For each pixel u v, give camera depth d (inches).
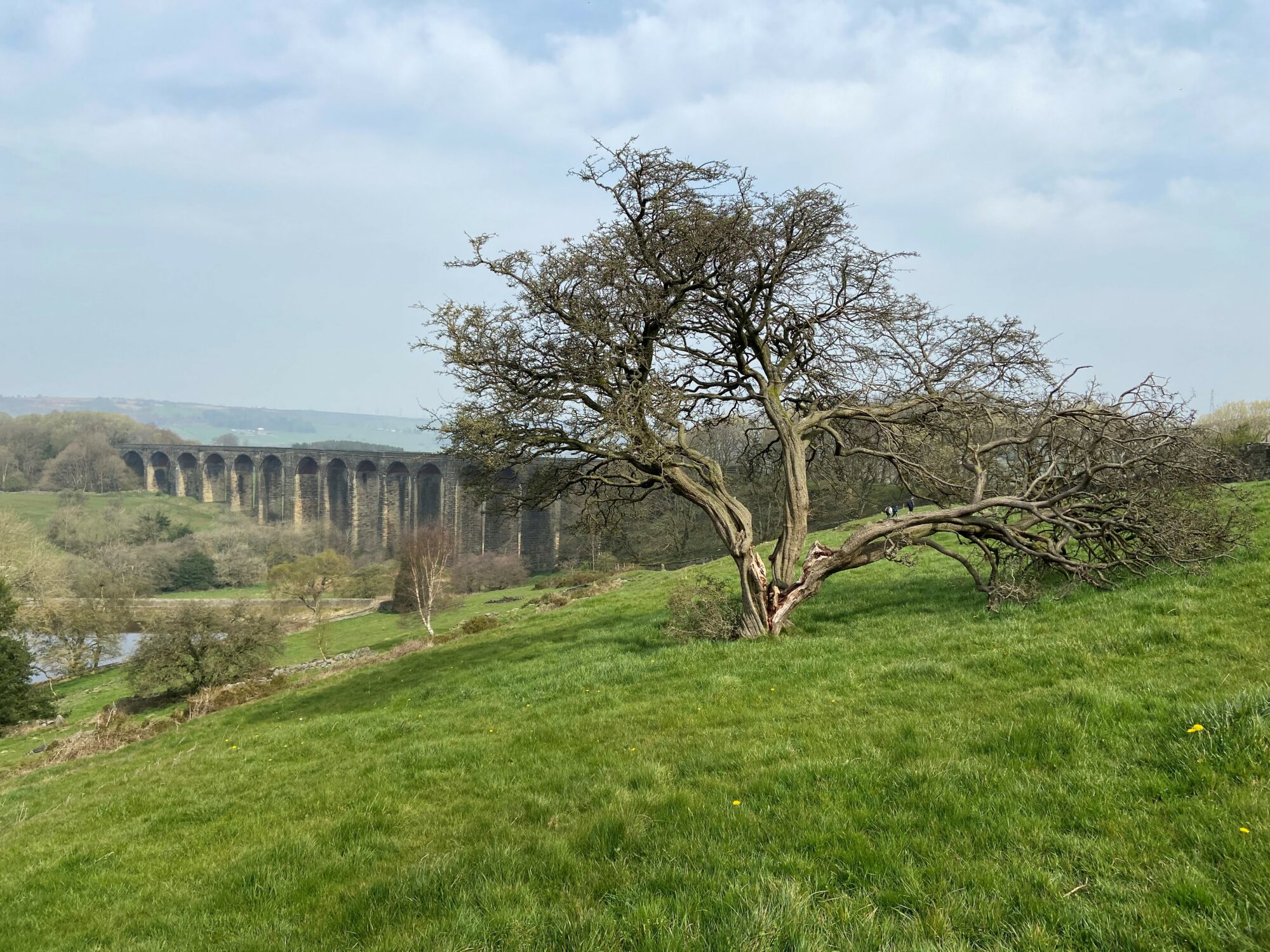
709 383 708.7
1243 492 778.8
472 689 611.8
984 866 187.8
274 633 1847.9
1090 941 156.3
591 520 785.6
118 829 386.6
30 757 1039.0
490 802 314.0
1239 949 144.9
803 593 591.2
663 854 216.4
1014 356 608.4
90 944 237.3
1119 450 565.6
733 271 615.5
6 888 311.1
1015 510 642.8
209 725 848.3
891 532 584.1
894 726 307.7
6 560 3048.7
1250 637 357.7
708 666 510.9
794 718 354.0
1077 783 226.2
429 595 2247.8
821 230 613.3
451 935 184.5
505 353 629.0
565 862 221.8
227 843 324.2
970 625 498.0
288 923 222.1
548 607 1403.8
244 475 6437.0
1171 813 201.8
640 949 167.9
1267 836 178.7
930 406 647.8
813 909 175.5
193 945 219.1
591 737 386.3
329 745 518.0
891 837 208.7
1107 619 441.7
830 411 650.2
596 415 613.9
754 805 246.8
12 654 1802.4
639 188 597.0
